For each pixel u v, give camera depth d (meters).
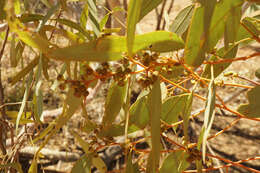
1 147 0.52
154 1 0.38
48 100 2.15
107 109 0.41
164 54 0.39
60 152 1.74
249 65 2.23
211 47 0.29
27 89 0.41
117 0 1.00
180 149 0.40
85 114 0.35
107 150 1.70
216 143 1.94
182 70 0.41
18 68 2.40
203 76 0.45
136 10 0.25
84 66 0.30
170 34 0.28
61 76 0.29
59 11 0.42
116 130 0.40
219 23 0.28
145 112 0.40
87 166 0.40
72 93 0.33
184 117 0.34
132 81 0.42
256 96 0.37
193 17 0.27
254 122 2.13
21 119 0.48
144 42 0.27
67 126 1.94
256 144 1.91
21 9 0.52
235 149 1.89
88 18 0.40
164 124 0.41
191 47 0.28
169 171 0.41
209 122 0.31
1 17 0.37
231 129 2.05
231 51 0.44
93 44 0.25
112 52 0.26
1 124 0.52
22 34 0.24
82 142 0.40
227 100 1.44
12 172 0.51
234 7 0.28
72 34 0.35
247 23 0.42
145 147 1.64
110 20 1.02
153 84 0.31
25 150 1.38
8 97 2.09
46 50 0.25
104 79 0.30
